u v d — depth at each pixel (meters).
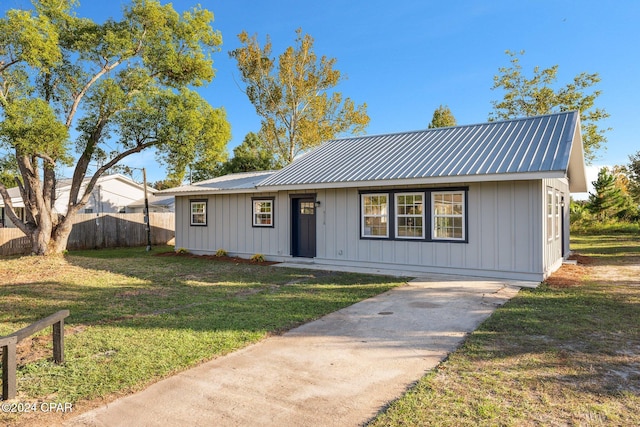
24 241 18.92
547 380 4.20
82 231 20.92
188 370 4.61
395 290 9.20
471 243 10.84
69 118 16.56
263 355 5.10
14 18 13.12
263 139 35.66
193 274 12.00
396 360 4.88
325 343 5.56
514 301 7.88
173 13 16.84
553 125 11.80
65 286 10.14
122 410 3.67
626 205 28.98
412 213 11.84
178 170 17.88
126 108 16.39
